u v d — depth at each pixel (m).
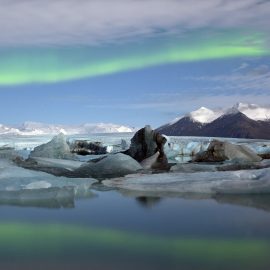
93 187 13.76
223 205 9.97
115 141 54.75
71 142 40.47
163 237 6.63
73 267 5.13
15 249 5.92
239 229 7.20
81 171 18.88
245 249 5.86
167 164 22.34
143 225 7.61
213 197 11.34
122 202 10.49
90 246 6.07
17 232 7.06
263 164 20.12
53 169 19.52
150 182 13.94
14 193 11.29
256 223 7.73
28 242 6.33
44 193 11.46
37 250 5.86
